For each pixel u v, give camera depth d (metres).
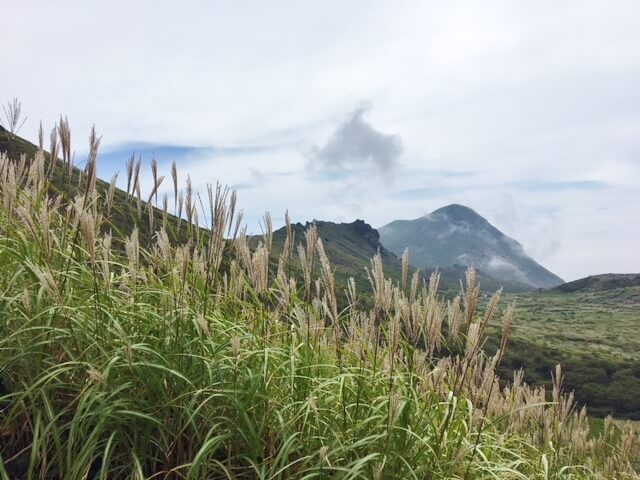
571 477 6.46
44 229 3.88
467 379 4.81
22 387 3.99
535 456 6.28
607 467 7.22
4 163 4.47
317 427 4.09
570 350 103.25
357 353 4.90
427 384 4.58
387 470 3.95
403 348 4.77
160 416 3.84
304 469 3.79
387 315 4.14
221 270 4.89
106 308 4.04
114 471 3.78
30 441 3.88
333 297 4.41
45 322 4.06
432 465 4.15
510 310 4.27
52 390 4.00
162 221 4.59
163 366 3.62
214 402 4.05
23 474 3.69
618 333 157.50
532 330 151.38
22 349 3.76
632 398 62.97
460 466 4.43
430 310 4.24
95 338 3.98
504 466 4.91
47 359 4.03
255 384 3.80
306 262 4.47
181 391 3.92
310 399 3.83
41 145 4.85
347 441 4.10
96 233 4.48
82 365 3.89
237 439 3.94
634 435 7.45
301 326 4.43
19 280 4.37
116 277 4.83
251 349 4.40
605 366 75.50
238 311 5.16
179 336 4.18
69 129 4.81
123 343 3.73
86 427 3.52
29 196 4.65
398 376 4.50
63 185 4.88
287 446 3.57
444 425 4.16
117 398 3.81
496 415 6.05
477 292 4.05
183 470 3.76
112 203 4.71
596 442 7.39
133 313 4.28
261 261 4.43
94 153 4.07
